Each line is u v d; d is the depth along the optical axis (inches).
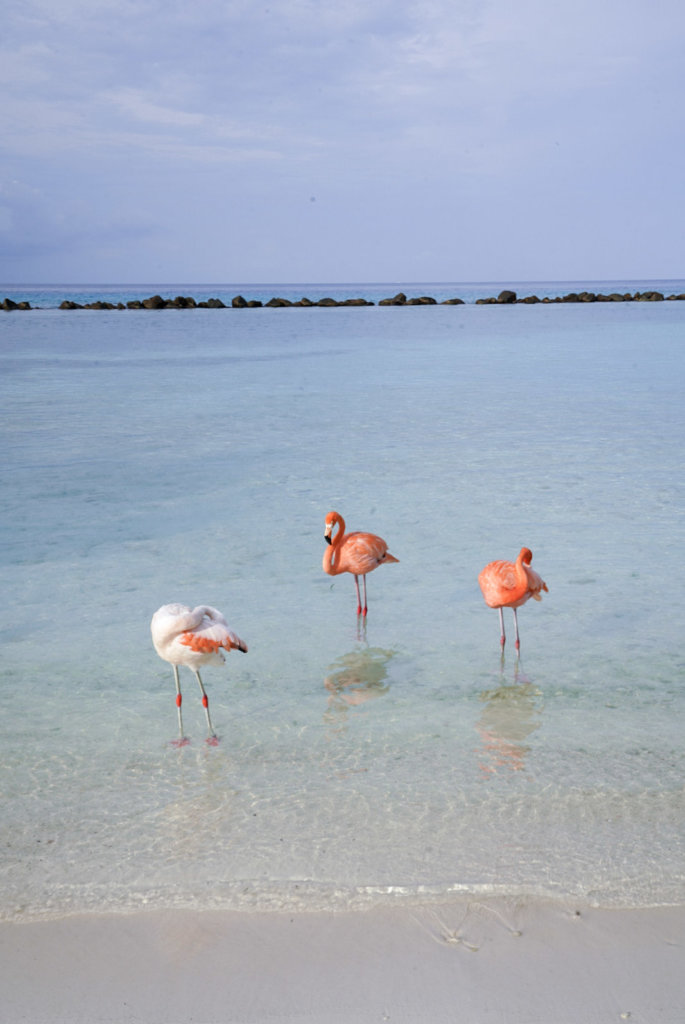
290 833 177.5
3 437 658.2
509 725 225.3
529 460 563.2
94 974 138.6
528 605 309.7
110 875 164.9
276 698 243.0
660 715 229.1
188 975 137.9
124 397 894.4
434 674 257.4
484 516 425.4
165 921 151.3
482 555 365.4
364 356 1373.0
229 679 255.6
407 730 223.3
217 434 674.2
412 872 163.3
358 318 2687.0
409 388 959.0
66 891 160.4
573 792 191.8
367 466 549.3
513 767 203.5
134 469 542.9
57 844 175.6
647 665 259.9
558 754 209.6
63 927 150.4
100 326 2276.1
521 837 174.7
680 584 326.3
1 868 167.6
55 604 313.0
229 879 162.7
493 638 283.4
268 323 2421.3
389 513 434.0
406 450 603.8
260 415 772.6
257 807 188.1
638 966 138.5
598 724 224.8
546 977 136.2
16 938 147.7
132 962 141.3
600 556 360.2
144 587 330.0
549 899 155.3
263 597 320.8
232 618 300.7
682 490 474.0
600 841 173.0
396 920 150.2
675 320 2348.7
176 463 561.6
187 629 211.5
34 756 211.6
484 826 178.9
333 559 297.7
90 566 354.9
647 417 738.2
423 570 348.8
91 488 490.9
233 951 143.3
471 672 258.5
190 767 206.4
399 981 135.7
